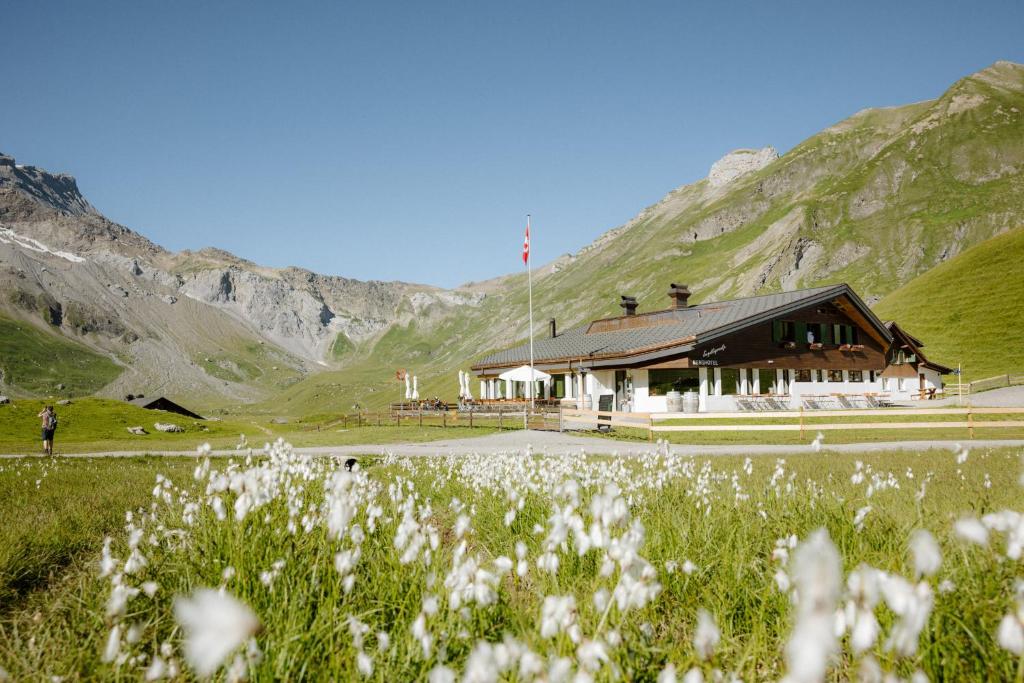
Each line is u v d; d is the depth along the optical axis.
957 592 3.61
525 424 34.97
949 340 73.88
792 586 3.37
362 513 5.95
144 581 4.40
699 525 5.96
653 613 4.07
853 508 6.27
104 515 9.57
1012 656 3.01
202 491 7.88
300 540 4.84
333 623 3.66
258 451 25.08
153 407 95.38
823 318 48.12
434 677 1.91
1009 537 2.44
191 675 3.24
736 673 2.92
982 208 198.75
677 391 42.81
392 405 60.12
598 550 4.82
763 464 14.55
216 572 4.50
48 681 3.39
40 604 5.55
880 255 197.62
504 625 3.88
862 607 1.59
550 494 7.39
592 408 47.91
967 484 10.23
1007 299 75.81
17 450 33.50
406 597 4.10
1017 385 56.81
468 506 8.86
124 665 3.37
